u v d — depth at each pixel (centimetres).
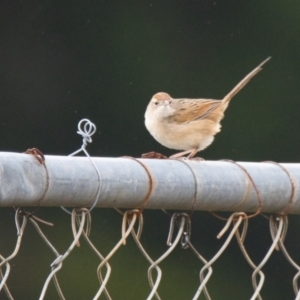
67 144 1398
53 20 1430
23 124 1399
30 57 1420
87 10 1436
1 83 1406
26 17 1428
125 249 1279
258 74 1450
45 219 1249
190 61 1441
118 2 1434
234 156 1433
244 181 440
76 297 1226
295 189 453
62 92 1412
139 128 1402
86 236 411
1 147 1390
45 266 1230
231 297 1320
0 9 1425
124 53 1426
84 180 393
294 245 1361
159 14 1443
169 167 420
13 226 1244
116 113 1406
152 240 1311
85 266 1244
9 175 373
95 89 1414
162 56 1433
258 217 1309
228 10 1459
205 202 432
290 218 1366
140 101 1416
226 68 1451
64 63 1420
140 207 415
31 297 1216
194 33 1445
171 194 419
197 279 1306
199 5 1451
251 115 1443
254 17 1458
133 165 411
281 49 1457
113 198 404
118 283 1260
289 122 1433
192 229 1333
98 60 1421
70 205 397
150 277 430
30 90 1411
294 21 1458
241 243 460
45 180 382
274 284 1323
